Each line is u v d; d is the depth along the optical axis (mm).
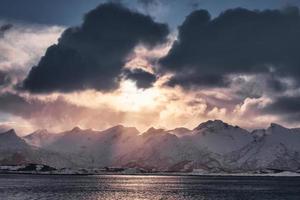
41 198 188625
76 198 192875
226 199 197250
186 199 197250
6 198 186875
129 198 199375
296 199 198500
